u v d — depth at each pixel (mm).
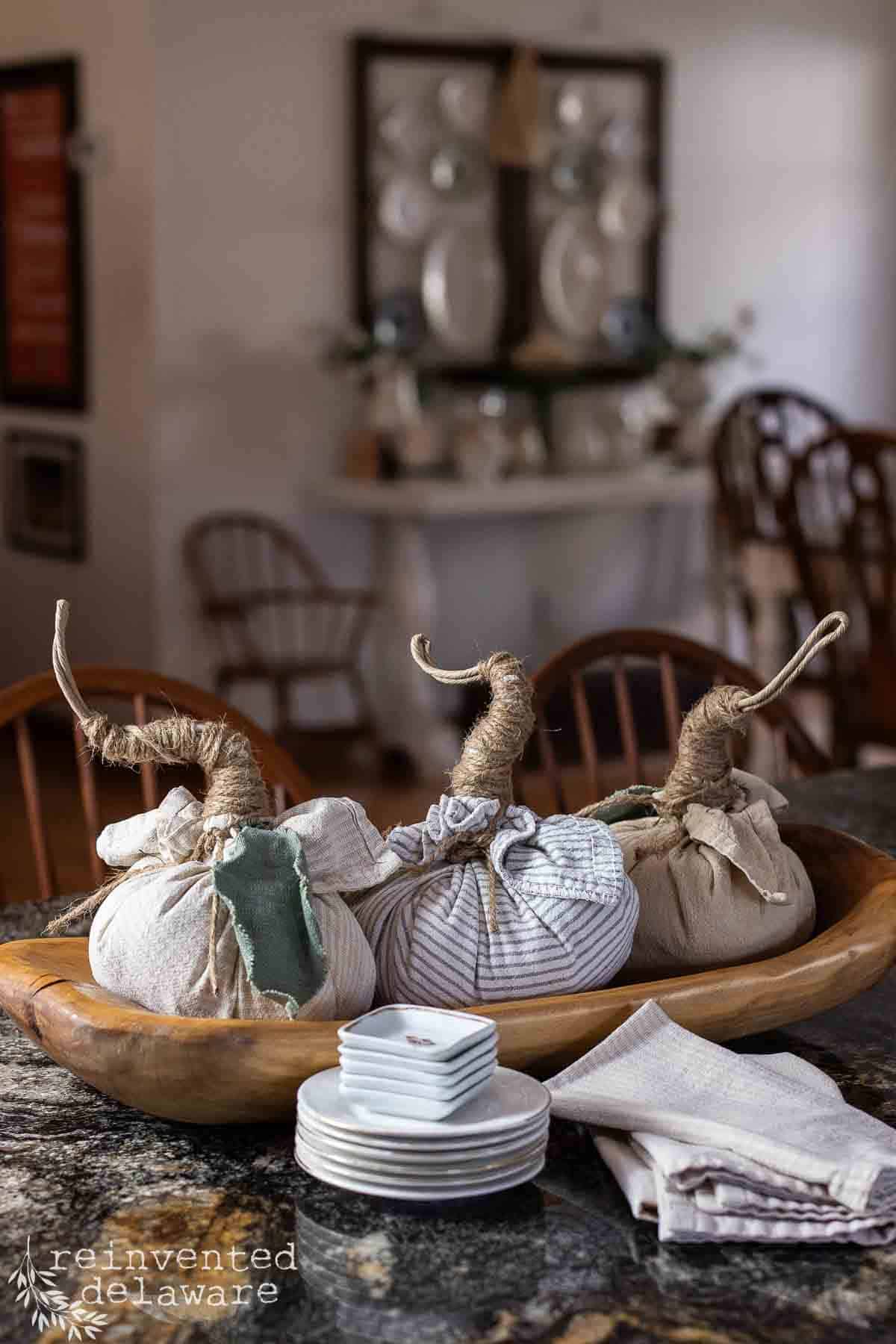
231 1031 983
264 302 5320
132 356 5223
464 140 5609
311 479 5484
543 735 1957
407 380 5418
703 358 5938
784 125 6391
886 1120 1084
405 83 5473
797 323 6562
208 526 5191
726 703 1193
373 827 1085
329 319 5449
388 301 5520
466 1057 944
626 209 5973
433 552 5738
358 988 1045
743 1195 921
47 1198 971
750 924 1169
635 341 6055
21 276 5613
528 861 1109
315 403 5461
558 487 5418
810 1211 919
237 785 1075
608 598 6078
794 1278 890
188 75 5090
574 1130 1053
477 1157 932
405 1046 935
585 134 5883
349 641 5535
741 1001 1098
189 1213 955
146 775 1690
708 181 6230
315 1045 985
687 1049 1048
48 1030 1026
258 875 1026
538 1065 1054
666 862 1183
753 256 6395
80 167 5309
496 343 5758
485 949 1074
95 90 5246
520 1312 858
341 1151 943
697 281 6270
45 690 1711
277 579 5430
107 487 5391
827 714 5836
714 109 6203
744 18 6223
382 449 5387
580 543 5980
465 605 5824
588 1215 951
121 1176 998
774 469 6449
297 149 5312
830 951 1136
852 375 6750
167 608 5254
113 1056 992
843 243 6629
